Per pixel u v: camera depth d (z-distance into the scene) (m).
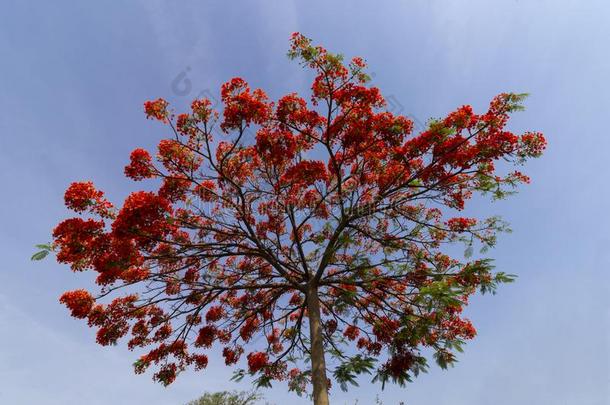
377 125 9.12
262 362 10.89
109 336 9.63
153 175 9.03
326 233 11.05
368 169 10.23
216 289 9.83
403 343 9.48
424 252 10.12
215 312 11.66
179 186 9.28
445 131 8.27
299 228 10.78
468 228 9.59
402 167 9.55
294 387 10.85
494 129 8.28
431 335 9.58
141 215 7.85
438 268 9.68
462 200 9.40
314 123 9.41
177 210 9.94
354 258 10.59
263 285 9.85
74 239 7.95
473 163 8.47
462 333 9.91
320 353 8.62
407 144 9.00
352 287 10.65
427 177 9.12
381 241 10.02
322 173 9.44
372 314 10.87
